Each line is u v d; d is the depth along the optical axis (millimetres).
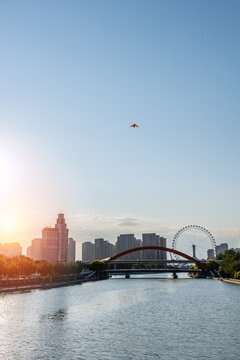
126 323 93062
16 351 66312
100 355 63406
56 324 91938
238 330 82938
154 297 156875
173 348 67625
